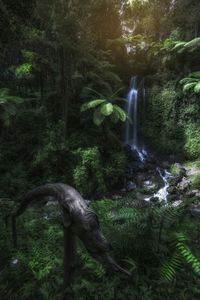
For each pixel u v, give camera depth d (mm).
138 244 2627
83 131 8883
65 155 7684
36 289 2389
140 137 11219
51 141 7688
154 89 11039
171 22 12789
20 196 6871
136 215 3004
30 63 8227
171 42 11227
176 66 11312
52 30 7465
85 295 2236
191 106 10180
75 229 1641
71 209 1645
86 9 8141
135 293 2262
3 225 3475
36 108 9164
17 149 8297
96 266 2506
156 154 10500
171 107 10547
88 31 8305
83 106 8258
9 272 2609
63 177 7500
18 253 2811
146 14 13617
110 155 8664
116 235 2721
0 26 4988
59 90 8781
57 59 8641
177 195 7473
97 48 12414
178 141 10312
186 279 2457
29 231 3373
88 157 7578
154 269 2484
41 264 2668
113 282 2357
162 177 8727
